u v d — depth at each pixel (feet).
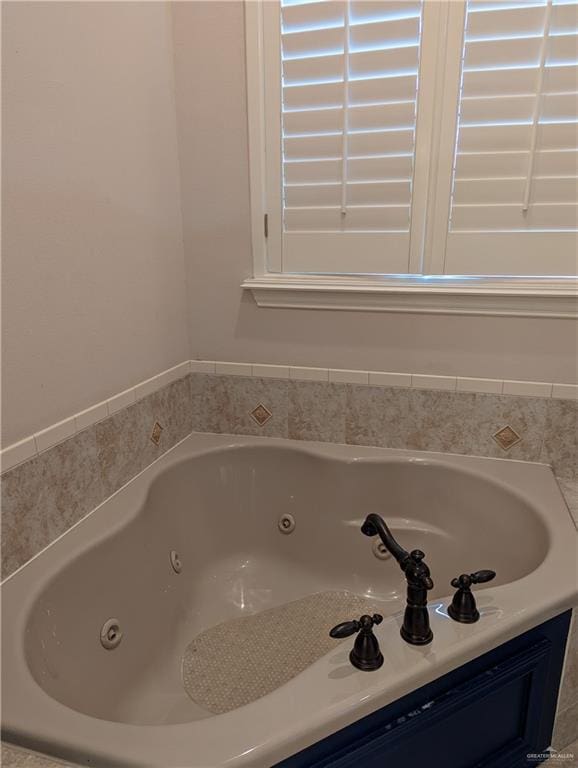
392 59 4.63
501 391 5.19
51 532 3.93
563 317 4.83
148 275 5.07
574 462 5.17
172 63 5.19
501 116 4.53
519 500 4.72
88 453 4.30
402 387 5.46
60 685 3.35
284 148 5.13
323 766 2.61
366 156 4.94
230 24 4.94
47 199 3.66
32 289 3.59
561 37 4.24
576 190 4.55
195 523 5.63
